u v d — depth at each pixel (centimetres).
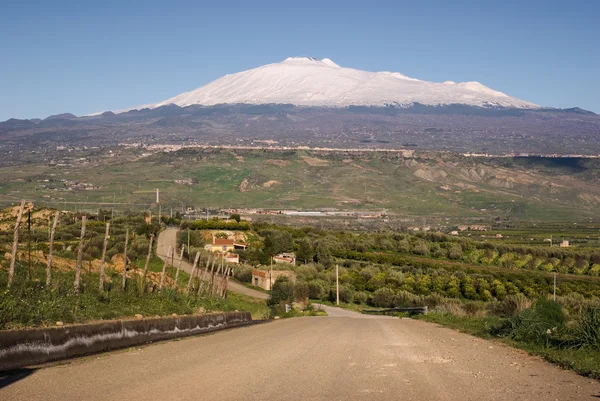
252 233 12644
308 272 9019
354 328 2706
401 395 952
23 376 1005
